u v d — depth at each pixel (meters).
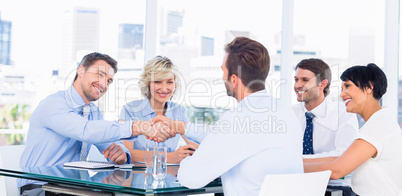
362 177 2.16
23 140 4.38
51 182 2.06
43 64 4.19
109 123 2.59
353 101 2.24
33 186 2.58
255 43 1.82
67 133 2.60
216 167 1.73
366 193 2.15
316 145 3.18
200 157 1.75
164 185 1.83
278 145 1.76
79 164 2.42
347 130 3.04
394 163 2.10
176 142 3.21
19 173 2.18
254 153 1.74
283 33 4.11
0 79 4.23
